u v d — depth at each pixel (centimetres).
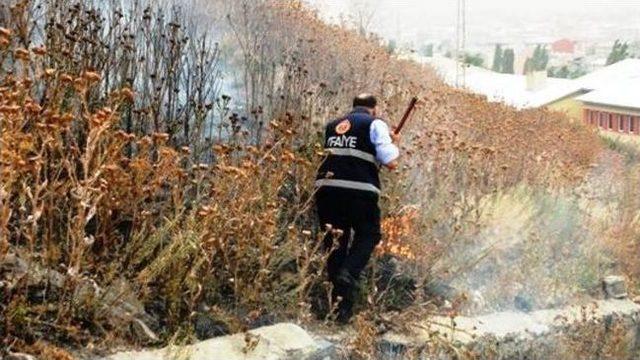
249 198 462
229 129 640
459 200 678
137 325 411
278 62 829
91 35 564
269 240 473
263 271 464
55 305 395
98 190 383
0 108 352
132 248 422
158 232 427
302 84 709
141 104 571
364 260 507
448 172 677
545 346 598
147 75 578
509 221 746
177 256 429
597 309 678
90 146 386
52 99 453
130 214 464
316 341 454
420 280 576
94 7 641
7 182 361
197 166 451
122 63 566
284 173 509
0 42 393
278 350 427
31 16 548
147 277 421
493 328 568
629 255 805
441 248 604
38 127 377
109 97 484
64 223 441
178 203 438
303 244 525
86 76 410
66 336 388
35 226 373
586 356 634
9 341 367
